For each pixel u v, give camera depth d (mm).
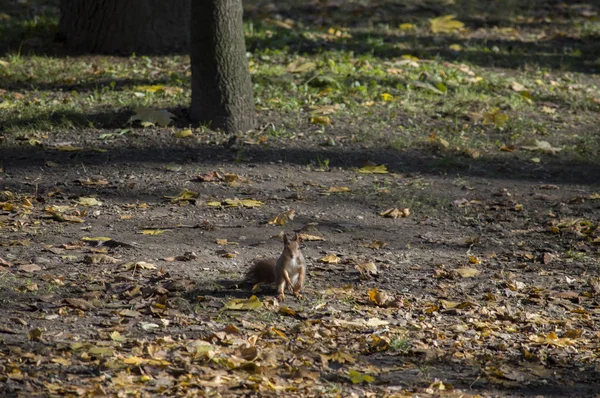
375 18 25609
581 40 25047
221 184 13312
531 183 14375
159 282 9188
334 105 17297
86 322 8031
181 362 7184
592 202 13469
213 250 10539
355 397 6789
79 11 20250
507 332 8617
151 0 20203
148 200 12562
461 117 17406
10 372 6742
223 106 15516
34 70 18703
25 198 12203
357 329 8352
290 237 11203
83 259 9906
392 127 16562
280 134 15703
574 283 10172
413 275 10117
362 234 11586
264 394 6730
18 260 9719
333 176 14062
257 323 8297
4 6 24750
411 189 13625
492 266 10625
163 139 15055
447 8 26938
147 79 18344
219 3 15250
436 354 7836
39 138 14898
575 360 8008
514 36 24953
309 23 24812
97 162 14000
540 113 18250
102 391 6438
